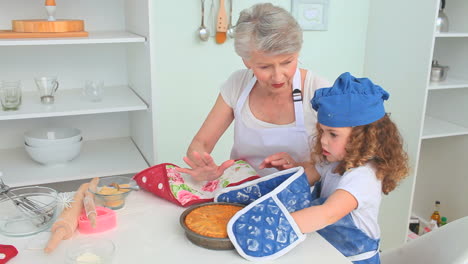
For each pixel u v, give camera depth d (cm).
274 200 110
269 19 123
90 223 114
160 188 133
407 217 251
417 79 236
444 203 280
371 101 118
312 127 152
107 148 231
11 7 209
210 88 250
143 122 214
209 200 131
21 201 125
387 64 260
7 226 117
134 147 234
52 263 102
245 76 161
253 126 157
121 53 236
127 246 109
